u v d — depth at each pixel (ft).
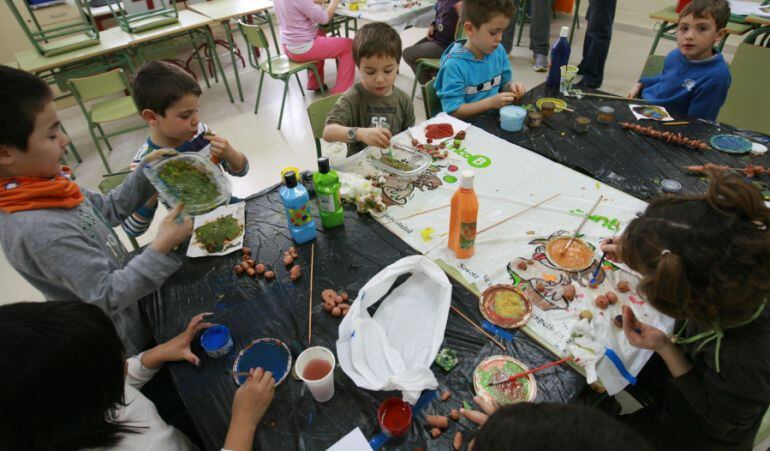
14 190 3.30
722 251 2.35
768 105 7.77
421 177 5.35
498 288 3.88
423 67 12.11
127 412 3.03
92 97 10.02
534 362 3.34
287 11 11.08
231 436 2.85
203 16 12.42
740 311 2.55
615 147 5.80
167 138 5.64
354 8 12.27
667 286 2.48
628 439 1.53
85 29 11.00
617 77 13.48
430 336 3.53
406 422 2.91
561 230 4.49
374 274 4.14
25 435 2.12
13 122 3.04
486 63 7.31
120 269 3.86
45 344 2.09
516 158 5.61
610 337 3.45
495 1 6.39
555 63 7.04
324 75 14.83
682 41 6.86
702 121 6.17
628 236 2.76
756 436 3.51
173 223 3.80
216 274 4.25
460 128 6.27
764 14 9.77
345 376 3.31
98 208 4.59
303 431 2.99
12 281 8.12
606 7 11.05
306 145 11.41
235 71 13.15
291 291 4.02
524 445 1.55
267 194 5.32
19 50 12.33
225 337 3.54
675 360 3.20
